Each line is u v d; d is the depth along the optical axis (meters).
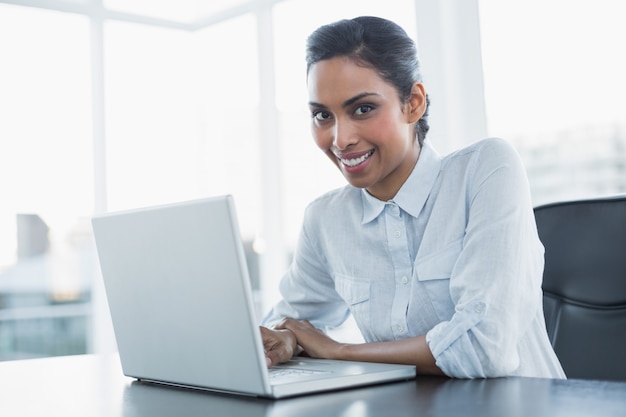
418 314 1.39
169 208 1.05
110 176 4.02
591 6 2.61
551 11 2.72
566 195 2.70
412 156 1.41
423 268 1.38
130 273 1.17
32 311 3.78
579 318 1.45
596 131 2.61
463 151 1.41
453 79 2.98
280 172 3.94
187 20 4.34
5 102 3.76
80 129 3.94
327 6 3.70
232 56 4.21
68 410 1.02
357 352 1.30
